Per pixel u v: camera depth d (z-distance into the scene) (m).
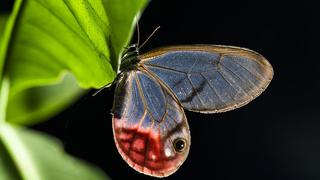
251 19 0.36
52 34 0.19
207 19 0.35
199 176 0.35
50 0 0.19
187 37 0.35
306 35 0.37
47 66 0.19
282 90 0.37
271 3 0.37
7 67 0.19
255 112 0.36
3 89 0.19
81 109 0.22
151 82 0.22
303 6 0.37
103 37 0.19
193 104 0.22
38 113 0.20
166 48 0.22
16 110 0.20
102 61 0.19
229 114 0.36
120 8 0.19
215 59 0.22
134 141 0.22
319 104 0.36
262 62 0.21
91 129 0.27
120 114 0.22
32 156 0.19
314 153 0.35
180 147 0.22
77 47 0.19
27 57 0.19
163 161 0.22
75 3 0.18
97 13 0.19
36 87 0.20
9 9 0.21
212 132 0.35
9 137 0.19
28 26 0.19
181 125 0.23
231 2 0.36
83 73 0.19
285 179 0.35
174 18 0.34
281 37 0.36
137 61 0.22
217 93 0.22
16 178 0.19
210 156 0.35
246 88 0.22
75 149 0.26
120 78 0.22
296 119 0.36
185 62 0.22
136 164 0.22
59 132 0.22
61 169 0.19
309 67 0.36
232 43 0.36
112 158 0.29
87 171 0.19
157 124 0.22
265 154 0.35
